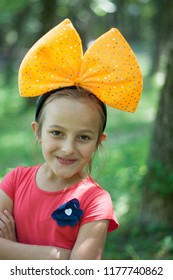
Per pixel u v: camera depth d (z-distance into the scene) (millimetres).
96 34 18547
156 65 21938
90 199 2252
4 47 29359
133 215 6441
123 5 16062
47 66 2275
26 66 2307
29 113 16719
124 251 5375
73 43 2262
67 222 2211
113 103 2270
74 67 2254
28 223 2293
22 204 2330
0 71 29078
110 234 5926
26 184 2377
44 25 15664
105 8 12008
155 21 22078
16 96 20219
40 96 2309
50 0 15391
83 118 2172
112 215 2252
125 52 2273
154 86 19188
